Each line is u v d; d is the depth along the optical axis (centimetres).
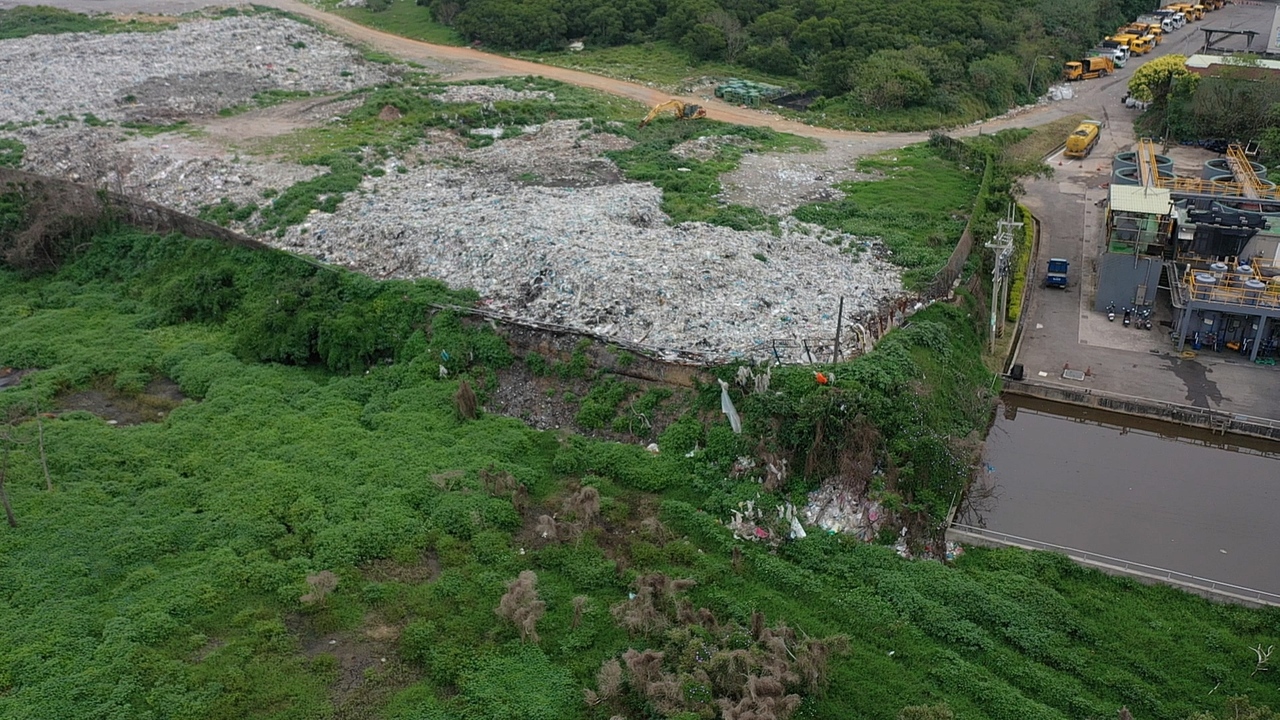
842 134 6419
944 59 7131
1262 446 3391
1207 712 2239
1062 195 5644
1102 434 3538
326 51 7781
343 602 2555
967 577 2658
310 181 4906
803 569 2700
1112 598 2608
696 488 2998
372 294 3847
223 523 2809
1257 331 3806
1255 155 6153
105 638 2384
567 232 4150
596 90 7075
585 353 3444
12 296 4394
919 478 2962
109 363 3744
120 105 6134
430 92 6625
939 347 3519
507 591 2538
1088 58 8262
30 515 2831
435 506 2892
